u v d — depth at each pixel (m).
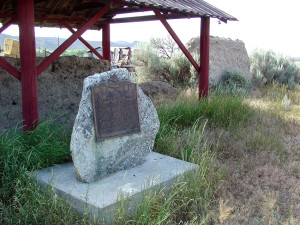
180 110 7.80
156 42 16.97
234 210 4.11
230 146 6.29
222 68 14.05
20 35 5.17
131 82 4.72
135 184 4.23
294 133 7.29
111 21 10.32
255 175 5.06
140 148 4.95
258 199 4.34
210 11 8.49
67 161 5.06
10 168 4.33
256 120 8.11
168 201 3.84
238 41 15.73
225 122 7.71
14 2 7.28
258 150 6.14
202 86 9.20
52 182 4.21
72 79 7.54
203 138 6.59
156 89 11.49
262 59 16.45
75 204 3.84
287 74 15.76
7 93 6.38
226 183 4.77
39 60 7.00
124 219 3.46
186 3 8.25
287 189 4.72
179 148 5.93
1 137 4.71
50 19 9.32
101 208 3.57
